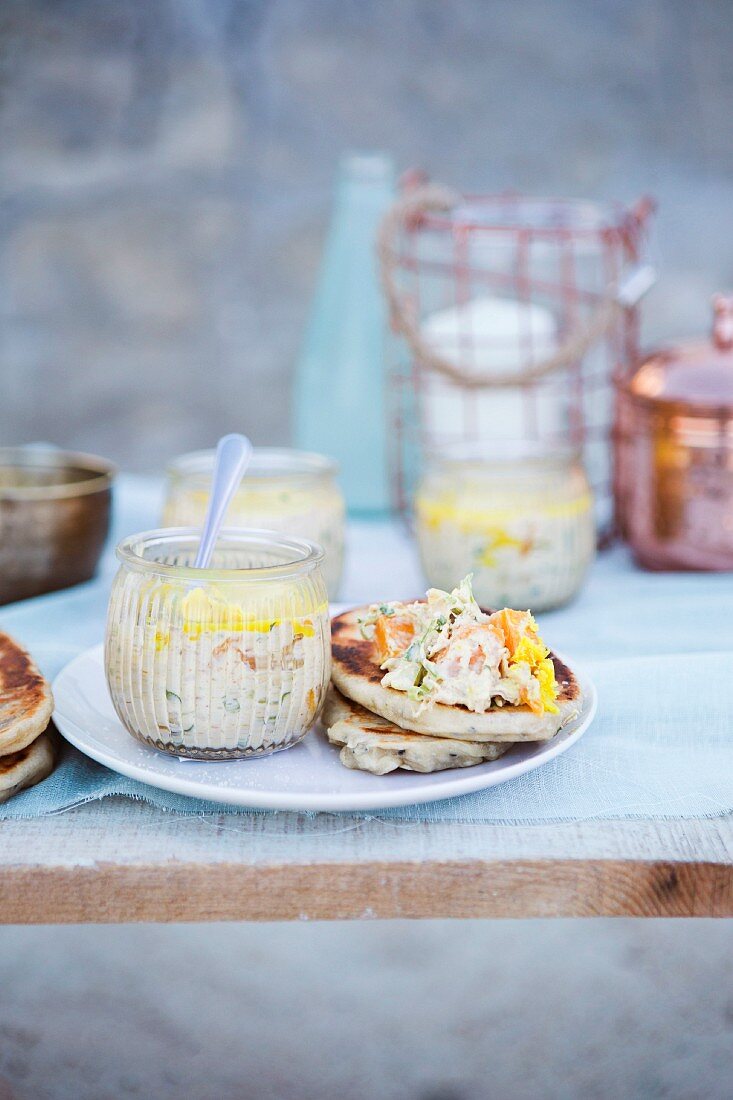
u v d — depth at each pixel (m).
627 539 0.90
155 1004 1.13
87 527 0.83
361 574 0.89
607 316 0.87
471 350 0.90
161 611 0.58
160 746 0.59
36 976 1.17
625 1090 1.00
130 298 2.38
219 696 0.58
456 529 0.79
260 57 2.26
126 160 2.30
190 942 1.23
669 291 2.34
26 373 2.40
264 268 2.38
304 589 0.59
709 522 0.84
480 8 2.24
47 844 0.57
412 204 0.87
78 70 2.24
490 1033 1.08
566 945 1.21
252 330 2.42
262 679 0.58
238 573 0.58
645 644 0.75
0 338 2.38
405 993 1.14
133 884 0.56
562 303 1.01
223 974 1.18
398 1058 1.04
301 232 2.37
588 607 0.81
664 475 0.84
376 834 0.58
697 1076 1.01
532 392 0.91
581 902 0.57
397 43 2.26
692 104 2.28
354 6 2.24
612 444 0.94
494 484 0.78
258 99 2.28
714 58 2.25
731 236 2.33
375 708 0.59
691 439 0.83
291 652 0.58
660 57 2.25
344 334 0.98
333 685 0.63
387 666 0.60
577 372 0.92
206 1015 1.11
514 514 0.78
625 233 0.91
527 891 0.57
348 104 2.29
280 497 0.77
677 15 2.23
